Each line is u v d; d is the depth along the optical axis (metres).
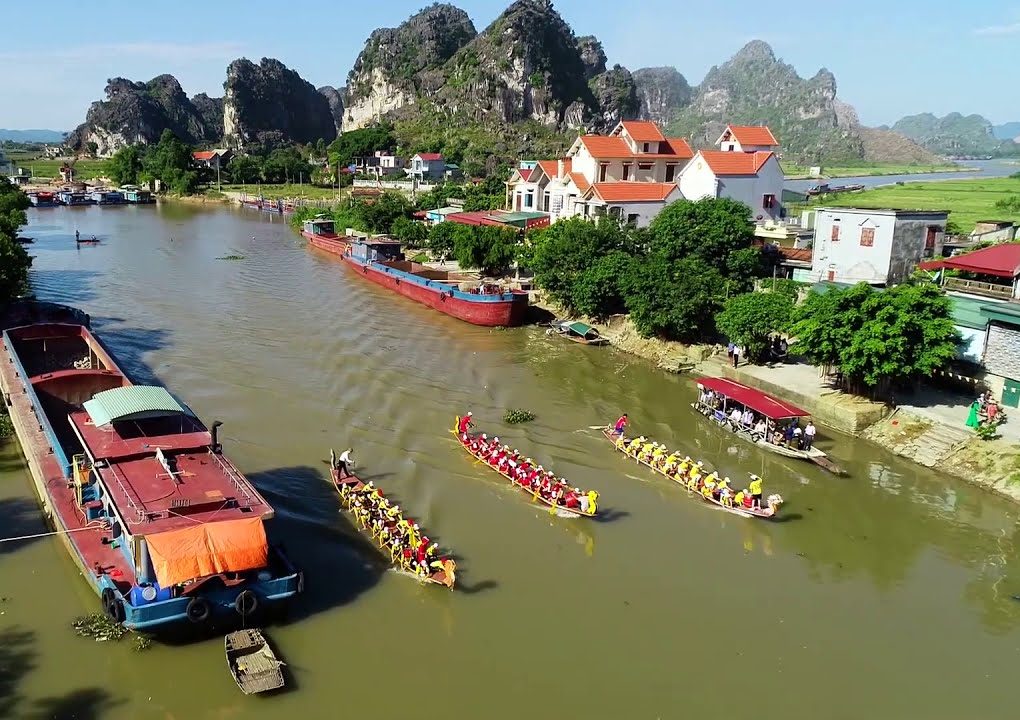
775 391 43.88
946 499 33.88
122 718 20.00
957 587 27.83
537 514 31.34
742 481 34.91
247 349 51.16
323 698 20.98
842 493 34.22
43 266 77.88
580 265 58.75
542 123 198.50
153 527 22.11
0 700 20.20
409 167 170.88
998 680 23.09
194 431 28.62
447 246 79.12
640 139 83.31
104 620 23.45
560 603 25.75
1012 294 41.75
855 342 38.69
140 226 114.94
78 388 34.00
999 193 135.12
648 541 29.86
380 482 33.16
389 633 23.78
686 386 47.16
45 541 27.84
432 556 27.11
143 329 55.00
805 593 27.08
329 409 41.00
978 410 37.66
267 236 107.62
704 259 58.00
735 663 23.31
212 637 23.02
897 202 113.06
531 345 54.91
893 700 22.09
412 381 46.03
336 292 70.19
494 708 20.94
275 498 31.23
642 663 23.08
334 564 27.14
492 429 39.28
